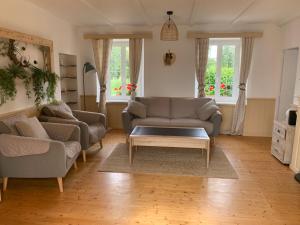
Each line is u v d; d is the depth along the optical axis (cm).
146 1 348
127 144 461
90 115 433
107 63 540
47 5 372
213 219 235
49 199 269
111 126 573
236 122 527
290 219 236
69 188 294
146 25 520
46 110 386
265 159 393
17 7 331
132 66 534
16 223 228
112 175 330
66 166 286
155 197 274
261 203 264
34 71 364
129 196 276
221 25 505
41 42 377
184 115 486
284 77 487
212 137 455
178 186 300
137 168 352
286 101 493
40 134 309
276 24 487
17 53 338
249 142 483
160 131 381
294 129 352
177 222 230
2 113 309
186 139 348
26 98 360
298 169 335
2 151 275
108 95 577
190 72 533
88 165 362
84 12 413
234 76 539
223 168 353
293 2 344
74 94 539
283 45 479
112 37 523
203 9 389
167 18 455
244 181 315
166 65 536
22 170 279
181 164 367
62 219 233
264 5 361
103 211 247
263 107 520
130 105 470
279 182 313
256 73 512
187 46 524
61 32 465
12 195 277
